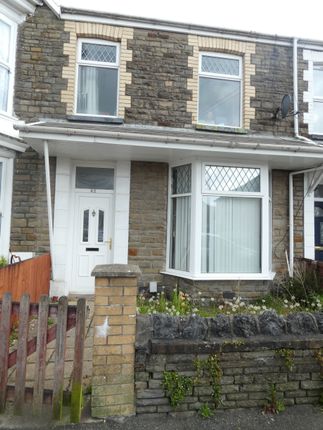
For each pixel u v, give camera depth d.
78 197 6.89
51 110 6.67
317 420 2.84
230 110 7.71
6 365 2.76
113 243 6.77
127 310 2.86
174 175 7.01
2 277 4.07
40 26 6.73
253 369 3.00
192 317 3.11
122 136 5.38
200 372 2.92
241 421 2.81
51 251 6.03
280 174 7.38
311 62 7.84
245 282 6.39
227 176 6.48
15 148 6.25
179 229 6.80
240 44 7.54
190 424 2.75
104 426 2.67
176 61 7.22
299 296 6.19
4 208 6.23
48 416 2.70
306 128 7.69
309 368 3.07
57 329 2.73
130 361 2.83
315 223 7.70
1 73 6.31
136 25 7.08
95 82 7.16
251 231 6.61
